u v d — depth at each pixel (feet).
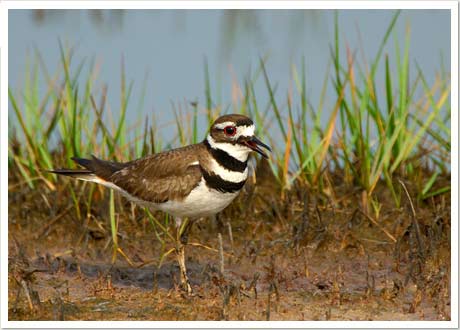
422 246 40.34
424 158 51.67
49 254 43.60
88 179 41.34
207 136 38.55
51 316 34.73
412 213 41.83
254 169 49.70
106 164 41.27
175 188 37.91
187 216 39.17
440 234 43.47
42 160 50.52
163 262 42.86
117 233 44.78
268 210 46.98
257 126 50.67
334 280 38.78
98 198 48.16
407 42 49.60
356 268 41.42
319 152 50.55
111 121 52.16
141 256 43.68
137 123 52.26
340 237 43.93
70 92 50.37
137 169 39.52
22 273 39.27
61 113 50.60
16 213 47.80
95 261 42.96
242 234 45.70
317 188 48.55
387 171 47.73
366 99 49.11
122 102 49.67
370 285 38.93
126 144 50.67
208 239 45.24
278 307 35.99
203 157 38.01
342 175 51.01
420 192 47.65
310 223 45.68
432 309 35.88
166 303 36.60
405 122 50.37
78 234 45.57
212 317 34.88
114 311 35.55
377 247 43.73
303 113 49.96
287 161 48.80
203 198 37.96
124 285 39.37
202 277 40.24
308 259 42.55
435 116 50.67
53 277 40.34
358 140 49.06
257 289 38.55
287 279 39.78
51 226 46.06
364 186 47.96
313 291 38.22
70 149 49.39
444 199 47.34
